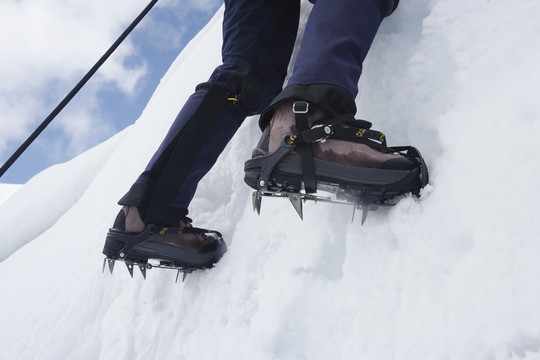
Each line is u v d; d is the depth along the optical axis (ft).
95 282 5.22
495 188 2.51
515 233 2.30
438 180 2.81
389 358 2.46
